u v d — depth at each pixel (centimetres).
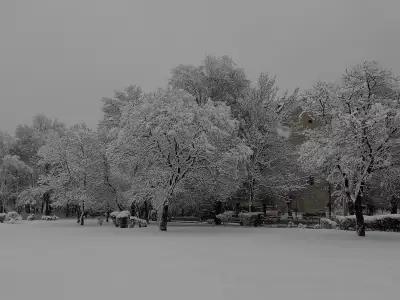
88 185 3812
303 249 1558
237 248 1588
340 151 2256
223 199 3300
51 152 3934
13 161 5838
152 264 1147
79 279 915
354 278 931
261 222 3853
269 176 3988
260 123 4019
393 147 2347
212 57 4172
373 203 3928
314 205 5197
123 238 2080
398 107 2291
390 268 1081
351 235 2325
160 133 2592
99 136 3972
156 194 2805
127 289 809
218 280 905
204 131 2681
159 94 2775
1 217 4484
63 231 2672
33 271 1023
